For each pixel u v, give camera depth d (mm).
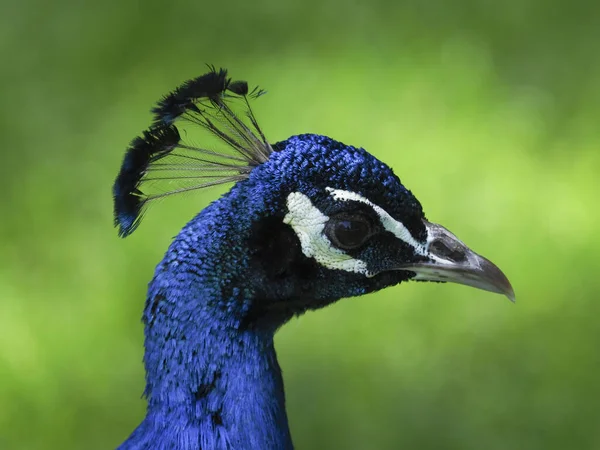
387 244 5160
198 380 4973
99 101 12805
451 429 9297
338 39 13672
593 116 12773
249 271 4996
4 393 9320
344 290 5172
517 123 12555
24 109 12664
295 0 14250
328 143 5074
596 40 13906
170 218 10750
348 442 9172
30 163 11789
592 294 10547
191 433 4934
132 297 10156
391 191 5094
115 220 5195
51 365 9570
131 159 5184
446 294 10352
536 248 10930
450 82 13016
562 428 9336
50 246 10719
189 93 5238
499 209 11352
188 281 4996
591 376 9797
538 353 9977
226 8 14164
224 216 5031
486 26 14109
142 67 13336
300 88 12758
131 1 14336
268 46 13547
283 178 5000
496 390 9648
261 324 5090
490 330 10164
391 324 10125
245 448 4977
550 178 11805
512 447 9188
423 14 14188
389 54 13422
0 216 11078
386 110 12531
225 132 5301
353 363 9797
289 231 5023
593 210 11430
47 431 9172
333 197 4996
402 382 9672
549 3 14406
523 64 13500
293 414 9344
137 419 9305
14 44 13805
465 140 12172
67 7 14344
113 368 9617
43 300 10148
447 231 5340
